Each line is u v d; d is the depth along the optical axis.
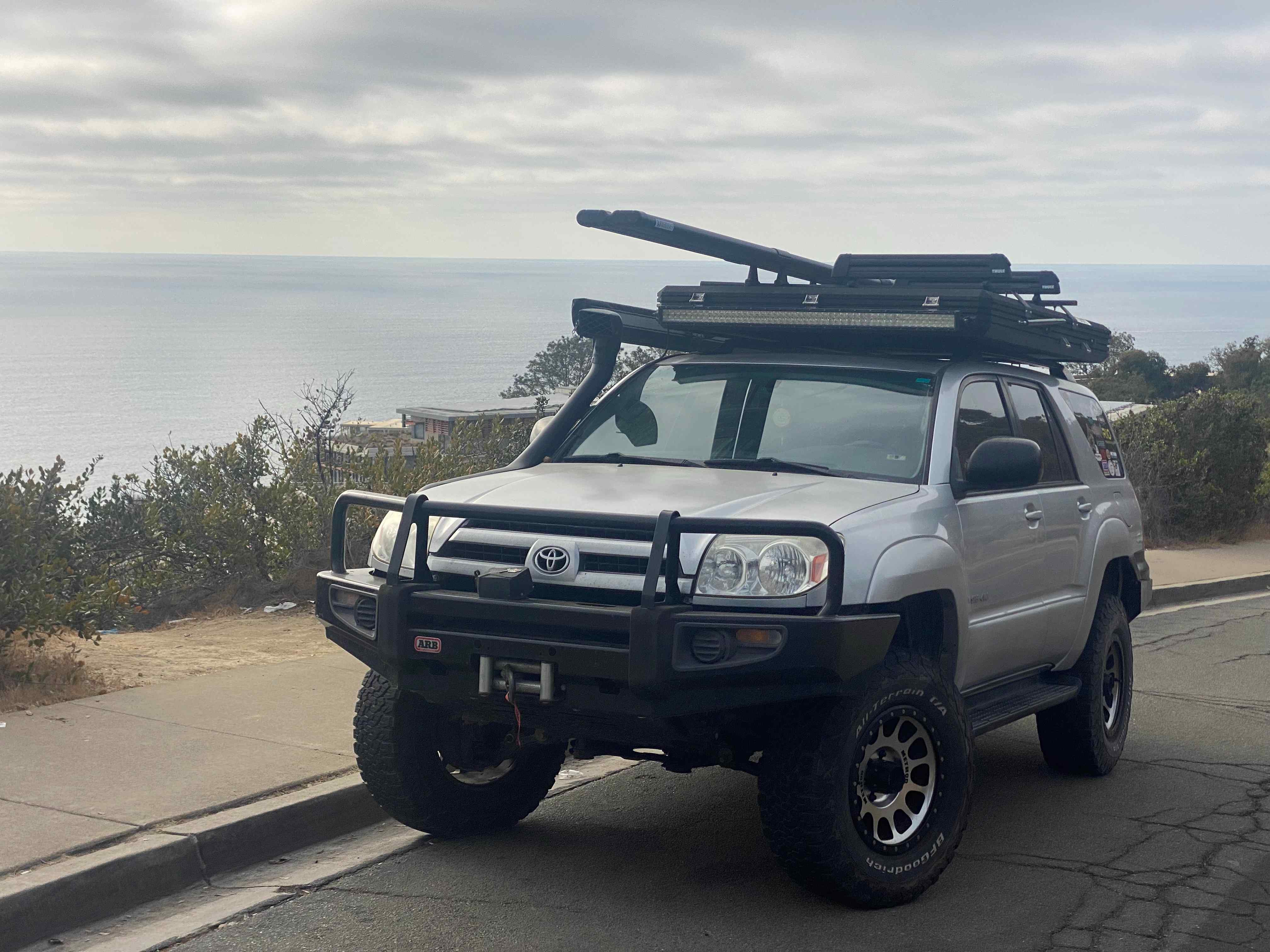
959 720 5.09
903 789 4.96
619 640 4.55
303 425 13.16
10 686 7.51
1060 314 6.69
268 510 11.88
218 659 8.92
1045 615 6.21
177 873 5.04
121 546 11.09
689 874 5.34
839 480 5.34
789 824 4.63
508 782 5.88
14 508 7.63
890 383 5.89
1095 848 5.75
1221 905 5.01
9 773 5.90
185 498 11.87
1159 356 67.81
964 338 5.73
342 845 5.69
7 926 4.41
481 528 5.03
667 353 7.01
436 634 4.82
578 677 4.61
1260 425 20.92
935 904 5.00
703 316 6.17
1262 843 5.86
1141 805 6.51
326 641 9.71
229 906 4.89
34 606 7.58
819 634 4.41
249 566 11.75
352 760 6.29
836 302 5.92
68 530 8.62
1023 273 6.87
